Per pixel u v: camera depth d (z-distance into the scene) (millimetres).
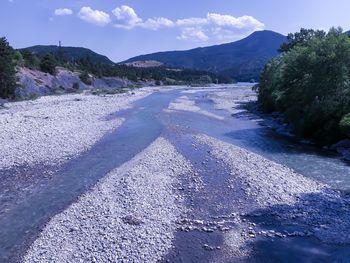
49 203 19141
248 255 14398
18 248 14609
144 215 17453
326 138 34156
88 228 16031
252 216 17812
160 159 27188
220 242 15312
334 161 28062
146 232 15820
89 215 17312
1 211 18125
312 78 38938
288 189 21156
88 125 41438
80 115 49031
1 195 20281
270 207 18797
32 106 59000
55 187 21562
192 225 16750
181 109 60438
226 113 56906
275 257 14281
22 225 16609
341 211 18312
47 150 29625
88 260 13609
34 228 16312
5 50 69500
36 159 27172
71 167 25531
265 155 30047
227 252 14578
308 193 20625
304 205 19031
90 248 14414
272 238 15719
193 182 22406
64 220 16781
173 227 16500
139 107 62344
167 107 62938
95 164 26281
